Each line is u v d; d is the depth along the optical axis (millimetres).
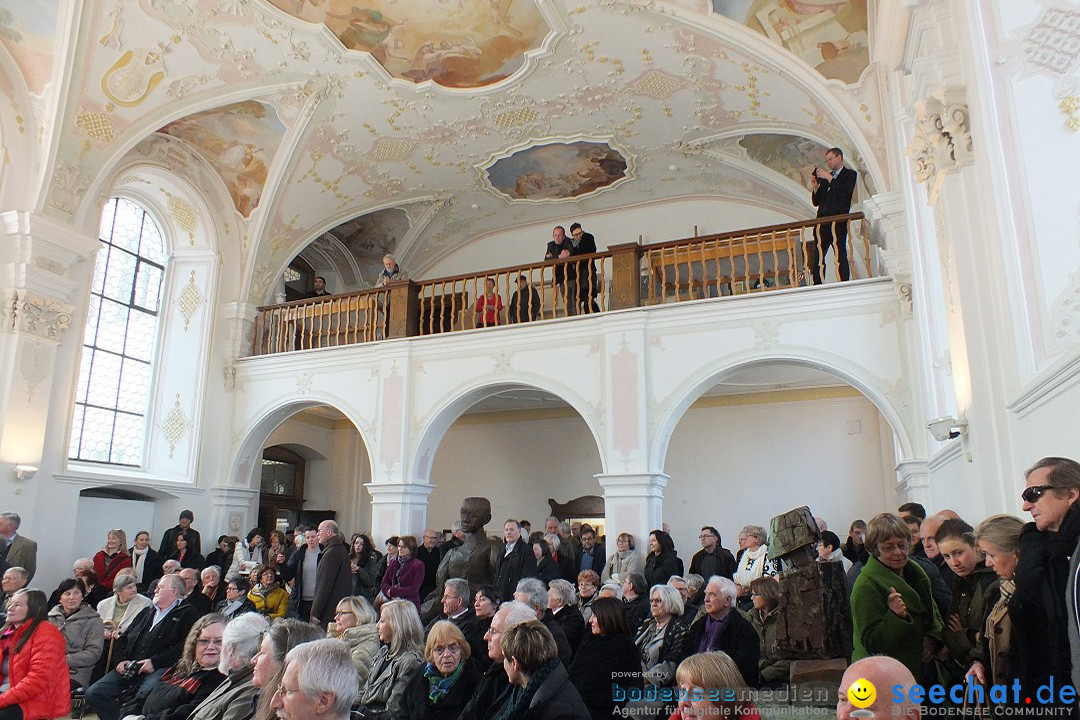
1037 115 4066
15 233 9586
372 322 11836
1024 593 2291
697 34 9695
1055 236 3912
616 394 9625
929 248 7391
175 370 12125
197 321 12211
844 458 12617
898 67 6168
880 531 3268
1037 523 2348
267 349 12406
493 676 4148
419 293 11680
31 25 9336
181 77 10250
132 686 5734
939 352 7109
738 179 13023
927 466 7914
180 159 11953
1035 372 3861
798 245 10320
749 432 13320
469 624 5348
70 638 6633
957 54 4820
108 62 9672
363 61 10609
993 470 4457
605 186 13805
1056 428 3469
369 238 15148
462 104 11664
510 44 10375
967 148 4711
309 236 13375
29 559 7777
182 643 6004
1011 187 4121
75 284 10242
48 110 9695
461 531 8586
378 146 12484
